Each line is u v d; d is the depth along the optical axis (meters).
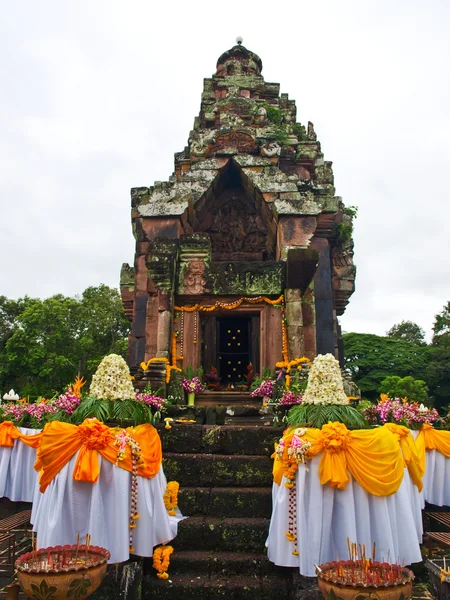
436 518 7.17
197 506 6.53
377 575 4.21
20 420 8.75
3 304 45.41
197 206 14.47
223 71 20.02
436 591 5.40
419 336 58.19
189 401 11.27
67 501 5.37
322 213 14.30
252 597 5.39
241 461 6.97
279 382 10.86
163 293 12.06
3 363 39.03
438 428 9.43
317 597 5.13
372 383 44.88
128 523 5.37
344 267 15.90
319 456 5.43
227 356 15.85
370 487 5.39
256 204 15.02
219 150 14.90
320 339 13.75
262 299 12.27
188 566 5.77
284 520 5.45
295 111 18.92
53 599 4.02
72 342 41.09
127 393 6.16
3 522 6.80
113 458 5.38
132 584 5.27
